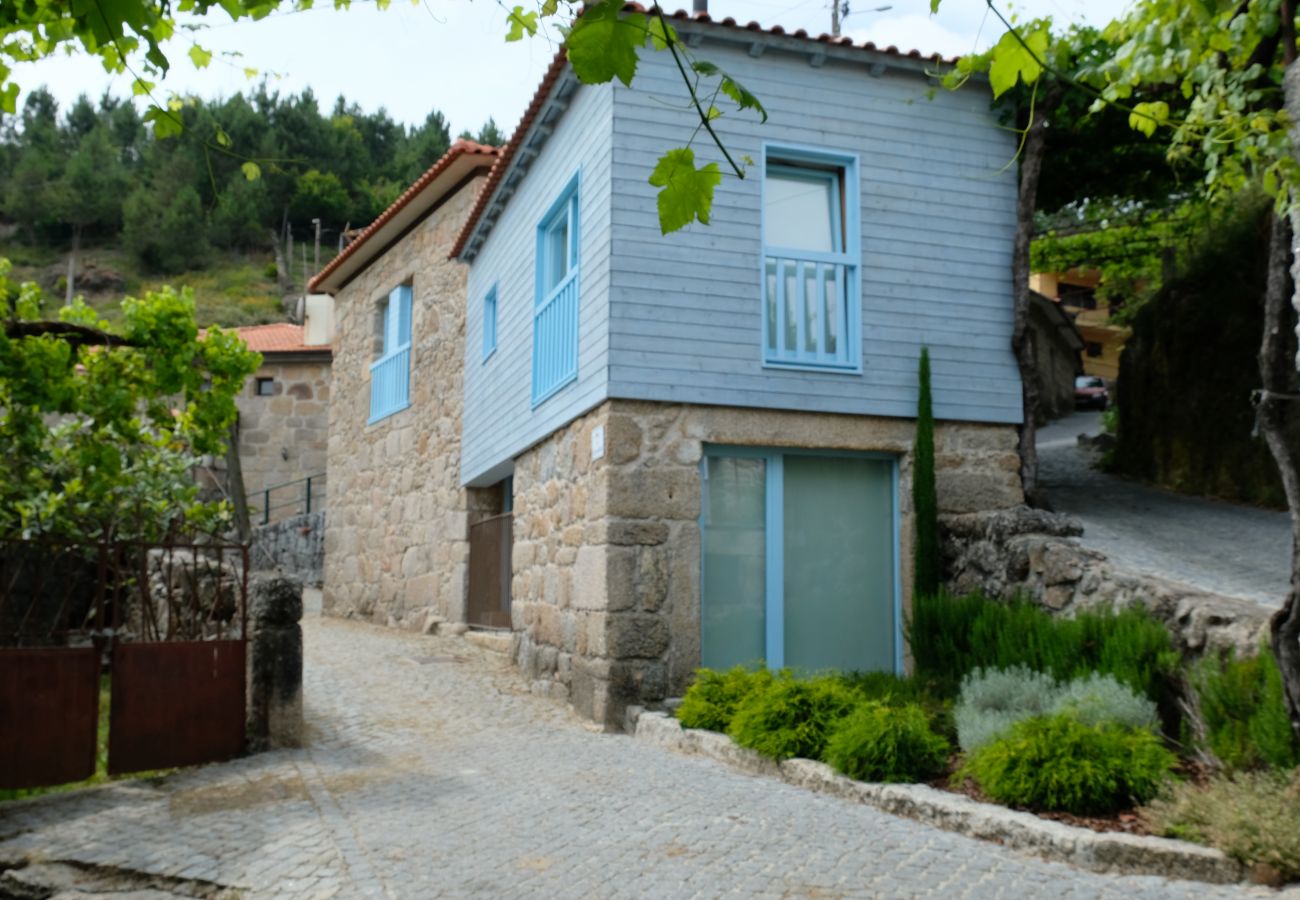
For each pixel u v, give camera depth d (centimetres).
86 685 687
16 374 684
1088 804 531
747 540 897
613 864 483
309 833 544
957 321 952
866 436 916
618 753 739
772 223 934
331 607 1859
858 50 923
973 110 980
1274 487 1091
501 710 913
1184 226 1588
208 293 5450
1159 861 467
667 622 848
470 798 615
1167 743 614
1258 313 1172
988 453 950
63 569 945
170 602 752
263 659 751
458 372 1468
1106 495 1189
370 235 1723
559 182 1023
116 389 720
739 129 907
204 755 721
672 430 866
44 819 595
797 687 697
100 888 497
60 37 355
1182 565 833
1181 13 580
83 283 5509
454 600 1422
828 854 491
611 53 225
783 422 895
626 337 855
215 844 537
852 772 610
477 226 1310
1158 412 1284
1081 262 2211
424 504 1553
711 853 495
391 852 511
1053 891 437
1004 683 668
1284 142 557
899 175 951
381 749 756
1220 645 636
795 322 920
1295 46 534
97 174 6209
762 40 900
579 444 928
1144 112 622
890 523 936
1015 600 788
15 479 745
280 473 2372
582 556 902
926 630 825
